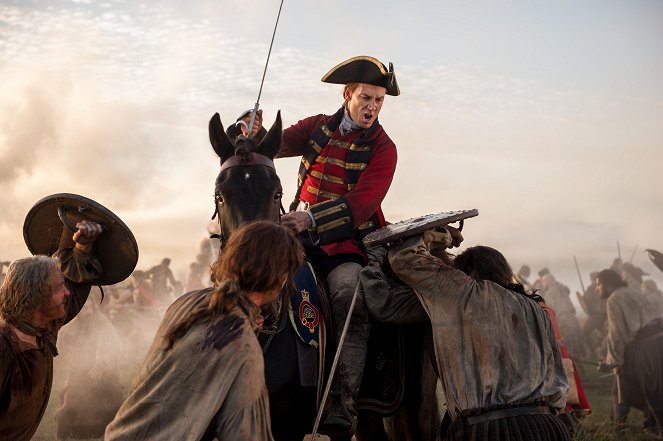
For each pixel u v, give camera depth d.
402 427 4.48
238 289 2.86
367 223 4.37
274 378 3.64
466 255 4.18
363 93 4.33
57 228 4.19
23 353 3.76
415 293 4.08
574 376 7.19
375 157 4.35
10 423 3.77
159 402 2.76
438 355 3.88
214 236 3.81
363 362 4.02
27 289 3.71
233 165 3.79
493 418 3.73
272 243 2.90
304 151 4.59
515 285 4.12
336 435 3.98
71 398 8.13
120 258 4.18
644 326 8.78
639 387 8.81
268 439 2.81
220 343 2.77
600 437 8.05
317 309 3.86
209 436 2.83
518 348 3.83
